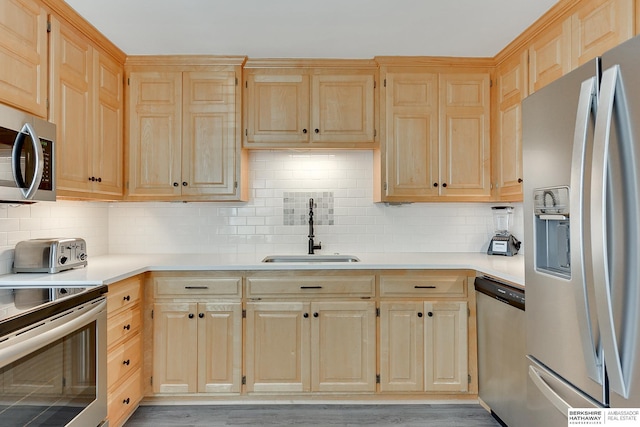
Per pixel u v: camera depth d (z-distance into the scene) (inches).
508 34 90.3
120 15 80.5
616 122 42.4
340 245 117.4
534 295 59.3
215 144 103.0
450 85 104.7
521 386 71.7
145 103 102.3
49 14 72.9
